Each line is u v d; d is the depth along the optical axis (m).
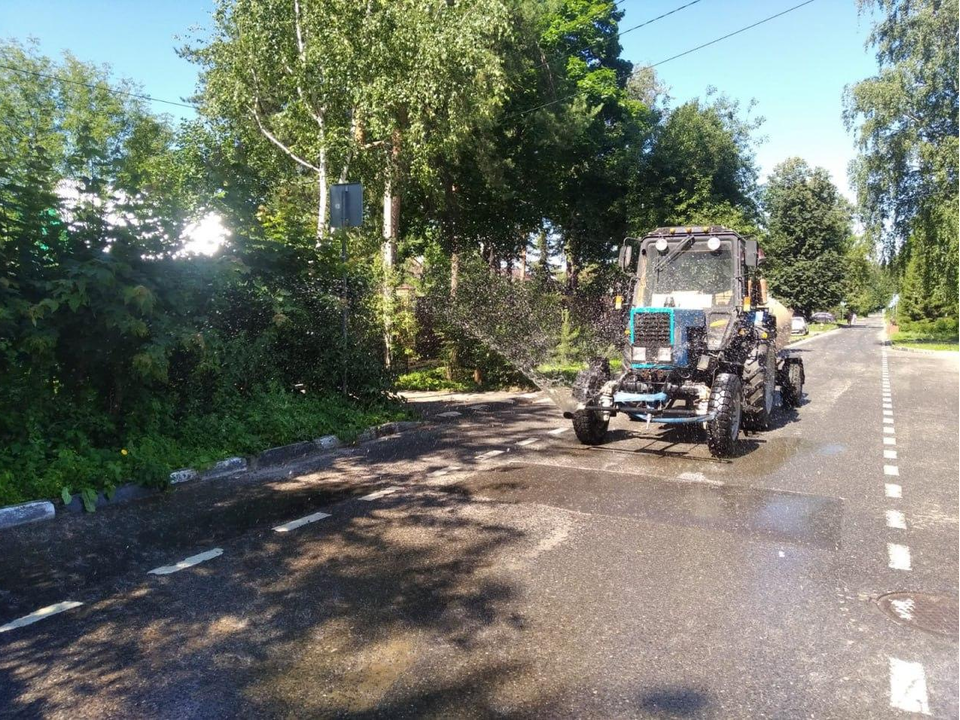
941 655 3.62
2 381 7.27
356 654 3.72
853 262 53.97
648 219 27.55
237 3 14.09
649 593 4.46
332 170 15.35
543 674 3.49
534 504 6.56
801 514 6.17
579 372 9.47
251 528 5.96
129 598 4.52
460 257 16.28
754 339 10.23
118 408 8.23
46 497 6.51
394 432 10.87
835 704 3.20
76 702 3.32
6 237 7.46
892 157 25.92
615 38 29.53
